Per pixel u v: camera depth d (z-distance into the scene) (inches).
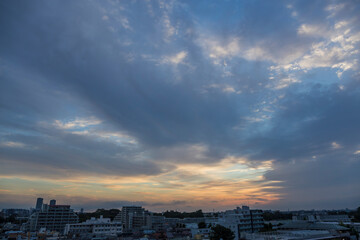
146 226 6756.9
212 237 3831.2
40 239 4173.2
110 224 5255.9
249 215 5009.8
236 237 4522.6
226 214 5393.7
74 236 4274.1
